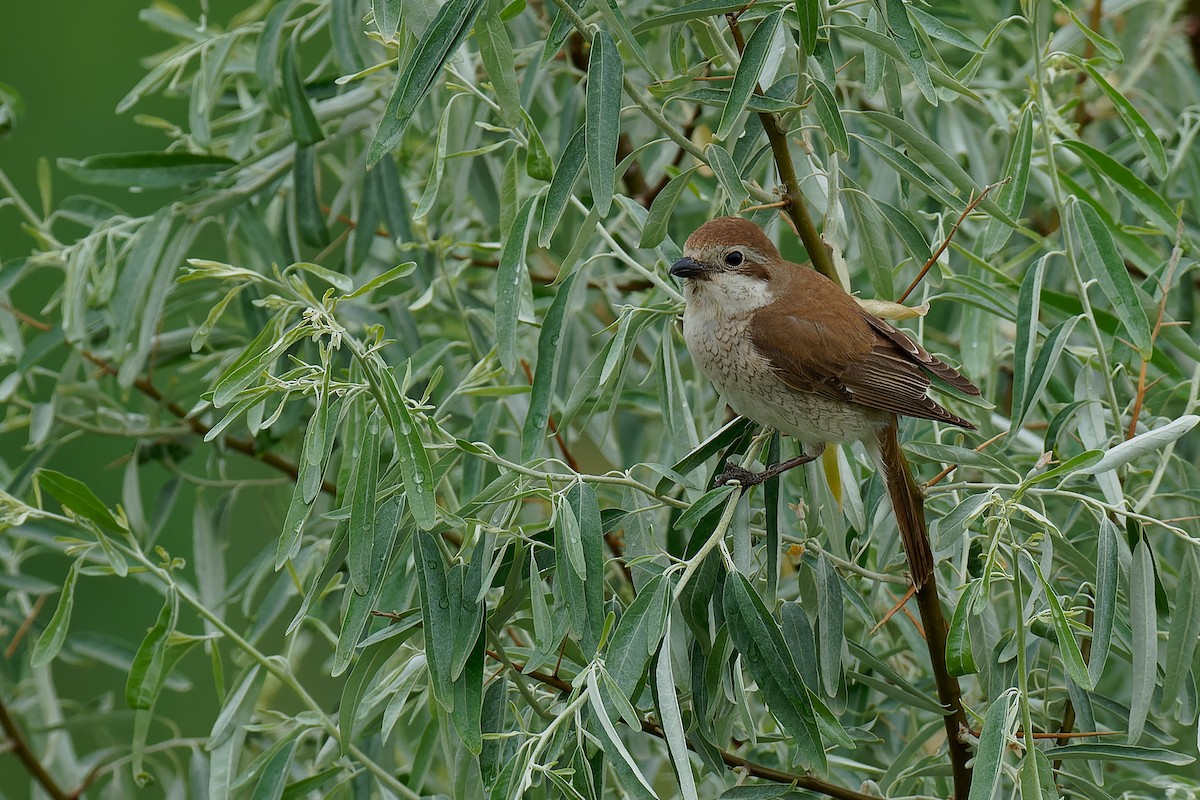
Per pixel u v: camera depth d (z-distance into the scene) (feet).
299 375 20.31
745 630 19.99
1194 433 30.09
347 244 30.99
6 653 29.86
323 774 24.68
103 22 49.65
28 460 30.89
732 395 25.36
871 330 24.89
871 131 31.14
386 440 25.00
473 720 19.36
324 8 31.04
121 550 23.98
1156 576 21.15
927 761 24.75
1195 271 33.63
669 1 31.37
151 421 31.96
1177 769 26.43
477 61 31.65
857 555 25.26
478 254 32.60
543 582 21.44
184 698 43.16
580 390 24.30
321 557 29.17
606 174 19.33
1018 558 21.02
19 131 47.39
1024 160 23.91
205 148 30.45
